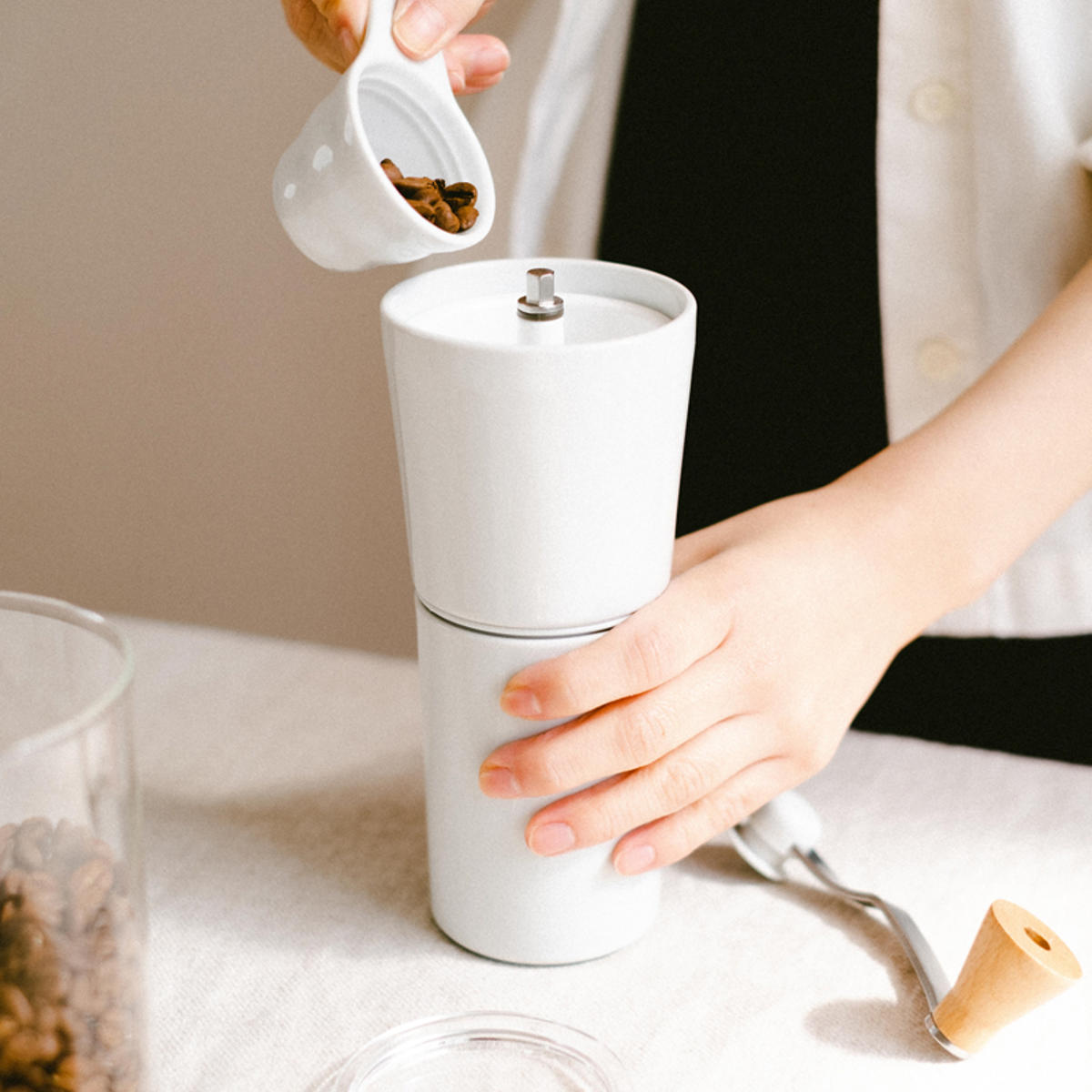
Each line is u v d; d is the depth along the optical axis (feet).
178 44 3.45
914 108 2.07
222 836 1.61
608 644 1.30
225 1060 1.25
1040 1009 1.34
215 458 4.00
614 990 1.37
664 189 2.39
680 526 2.62
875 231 2.27
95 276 3.86
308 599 4.12
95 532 4.26
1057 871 1.55
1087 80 2.04
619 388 1.19
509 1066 1.25
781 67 2.24
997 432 1.69
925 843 1.61
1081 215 2.06
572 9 2.08
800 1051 1.28
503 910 1.38
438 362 1.18
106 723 0.93
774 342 2.39
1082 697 2.44
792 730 1.49
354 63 1.26
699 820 1.43
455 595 1.29
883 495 1.65
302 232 1.34
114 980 0.97
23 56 3.60
